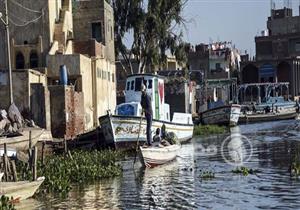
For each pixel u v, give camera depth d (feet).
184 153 116.06
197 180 80.69
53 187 73.61
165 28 201.57
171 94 219.00
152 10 201.36
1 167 73.61
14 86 119.34
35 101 118.83
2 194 64.03
